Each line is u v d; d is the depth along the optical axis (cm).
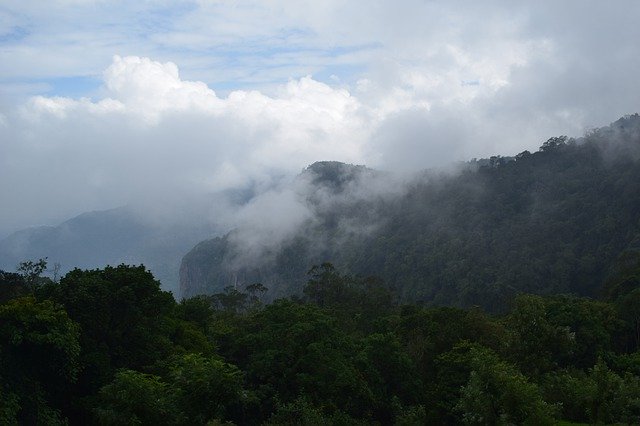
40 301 3061
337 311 6378
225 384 2820
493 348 4356
